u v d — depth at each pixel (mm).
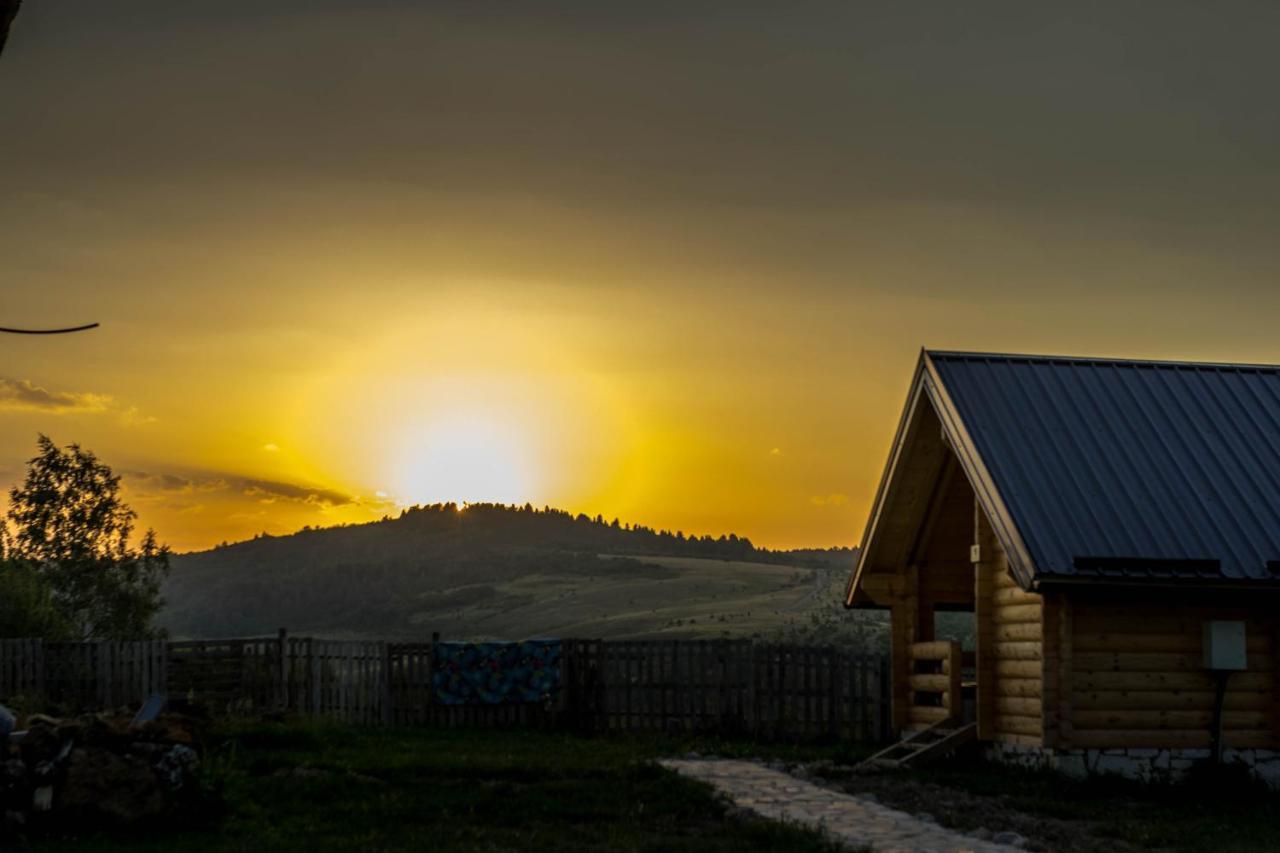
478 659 33344
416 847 15469
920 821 18266
